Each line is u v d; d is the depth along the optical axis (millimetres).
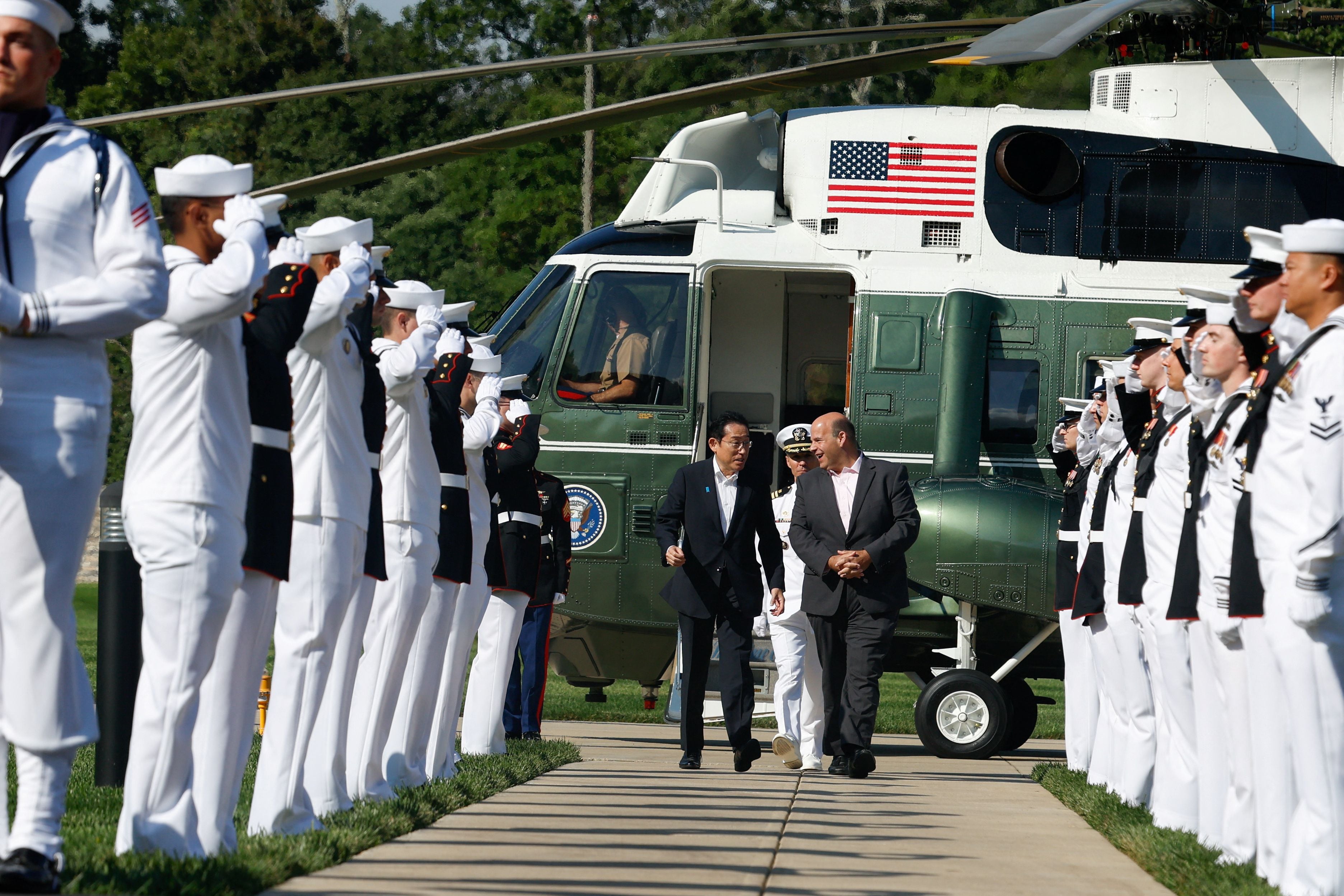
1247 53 38250
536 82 146250
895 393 37031
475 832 19719
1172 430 21922
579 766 29844
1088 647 29922
